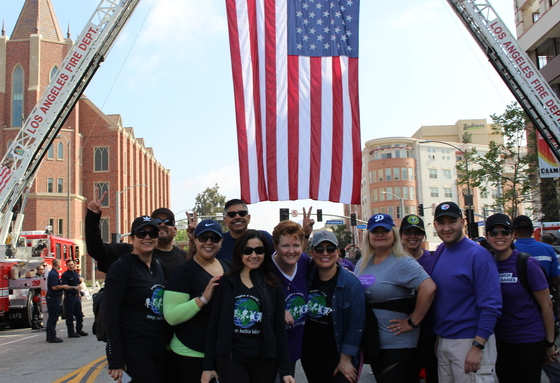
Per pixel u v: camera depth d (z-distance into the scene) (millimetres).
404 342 4852
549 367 6012
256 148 10883
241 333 4395
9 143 49125
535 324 4918
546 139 16859
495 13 16750
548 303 4898
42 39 50812
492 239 5027
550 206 28094
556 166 22938
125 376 4555
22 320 16141
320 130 10961
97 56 16938
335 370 4852
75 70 16547
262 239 4535
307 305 4969
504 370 5066
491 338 4617
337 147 10922
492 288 4559
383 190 74000
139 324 4672
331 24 11375
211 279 4602
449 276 4766
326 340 4934
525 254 5016
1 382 8336
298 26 11281
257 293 4469
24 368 9531
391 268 4941
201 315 4660
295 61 11172
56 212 49906
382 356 4902
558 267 6438
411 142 75062
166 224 5891
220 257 5816
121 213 55188
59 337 14016
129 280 4711
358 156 10930
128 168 60281
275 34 11258
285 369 4453
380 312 4926
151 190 72688
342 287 4859
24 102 49625
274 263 5008
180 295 4617
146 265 4887
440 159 75312
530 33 31938
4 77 49938
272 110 10977
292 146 10852
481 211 74188
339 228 96250
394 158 73562
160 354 4758
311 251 4902
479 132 84375
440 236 4938
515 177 28703
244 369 4355
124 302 4691
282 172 10781
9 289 15922
